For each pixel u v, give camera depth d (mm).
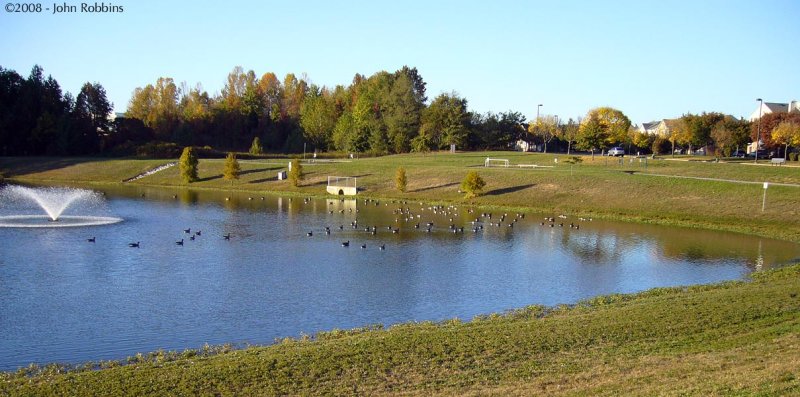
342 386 25719
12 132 164750
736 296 39438
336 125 195750
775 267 55188
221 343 34188
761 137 155250
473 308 41719
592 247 65062
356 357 29078
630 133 185750
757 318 34188
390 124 181750
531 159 147750
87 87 185750
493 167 127562
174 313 39719
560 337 31781
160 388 25672
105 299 42656
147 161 148625
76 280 47656
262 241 65875
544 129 197625
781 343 28672
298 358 29094
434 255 59719
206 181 128875
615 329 32906
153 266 52938
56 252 57906
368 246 63812
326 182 121438
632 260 58531
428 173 122875
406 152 180125
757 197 86188
